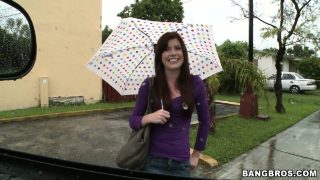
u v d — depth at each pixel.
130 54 3.40
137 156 2.53
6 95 12.13
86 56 14.38
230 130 9.41
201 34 3.45
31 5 12.59
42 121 10.36
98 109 12.51
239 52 22.38
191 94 2.59
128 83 3.46
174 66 2.58
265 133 9.20
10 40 1.98
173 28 3.43
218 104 16.17
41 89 12.94
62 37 13.56
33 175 1.37
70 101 13.67
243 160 6.94
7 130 8.95
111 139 8.24
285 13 12.92
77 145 7.58
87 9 14.28
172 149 2.54
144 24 3.48
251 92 11.58
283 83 26.88
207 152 7.06
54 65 13.39
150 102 2.61
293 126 10.87
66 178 1.32
